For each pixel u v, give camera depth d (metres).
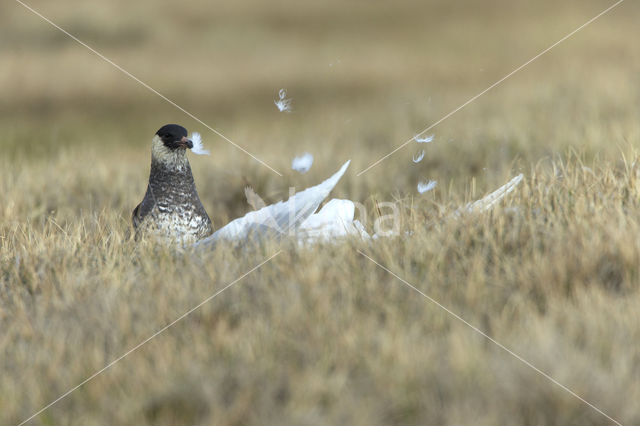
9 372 6.71
